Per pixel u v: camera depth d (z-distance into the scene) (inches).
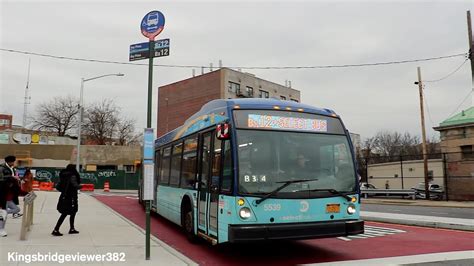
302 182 317.1
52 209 666.2
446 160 1286.9
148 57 329.7
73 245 364.2
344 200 327.6
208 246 399.2
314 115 343.9
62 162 2041.1
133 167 2192.4
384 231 506.6
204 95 2532.0
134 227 488.7
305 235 307.0
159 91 2824.8
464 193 1237.7
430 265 314.2
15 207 487.5
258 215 301.4
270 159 316.2
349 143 346.3
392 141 3595.0
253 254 360.2
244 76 2568.9
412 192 1378.0
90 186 1589.6
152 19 332.5
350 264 318.0
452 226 526.6
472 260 332.2
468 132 1248.8
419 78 1360.7
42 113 2950.3
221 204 322.3
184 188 442.0
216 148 349.7
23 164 1952.5
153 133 320.5
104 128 2982.3
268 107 335.3
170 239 441.4
